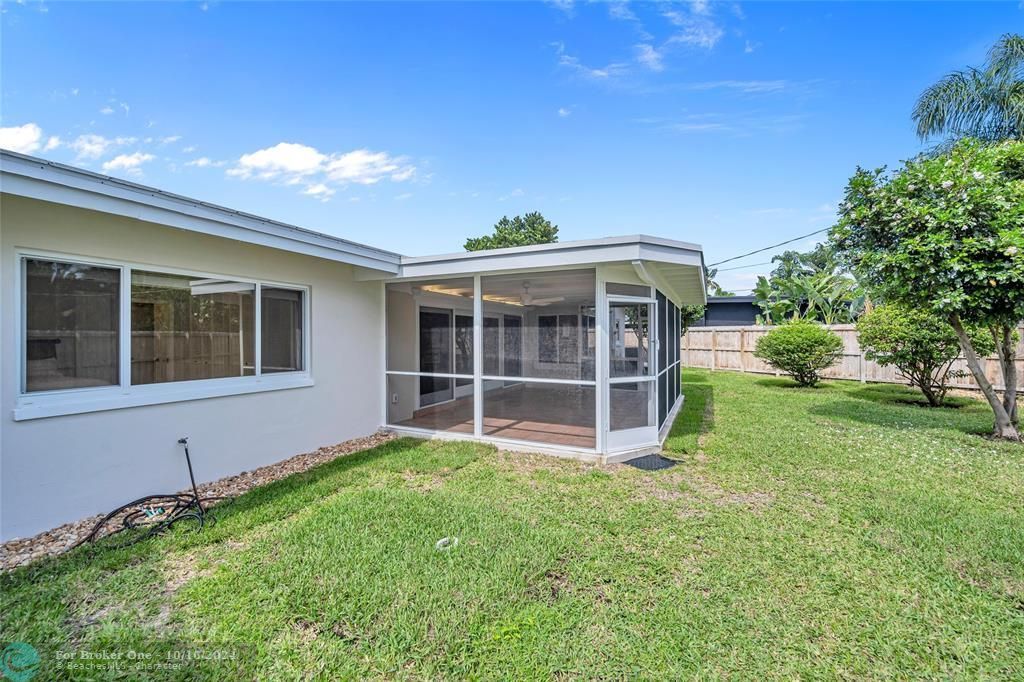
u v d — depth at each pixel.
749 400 10.02
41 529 3.53
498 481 4.77
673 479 4.81
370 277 6.51
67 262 3.71
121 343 4.05
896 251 6.41
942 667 2.13
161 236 4.32
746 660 2.18
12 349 3.39
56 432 3.62
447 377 6.80
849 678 2.08
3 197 3.32
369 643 2.28
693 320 15.01
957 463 5.23
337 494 4.42
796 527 3.59
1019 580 2.83
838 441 6.27
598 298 5.75
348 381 6.58
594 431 5.80
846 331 12.97
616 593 2.71
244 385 5.15
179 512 3.86
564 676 2.09
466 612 2.50
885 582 2.81
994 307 5.86
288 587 2.72
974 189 5.66
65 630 2.37
